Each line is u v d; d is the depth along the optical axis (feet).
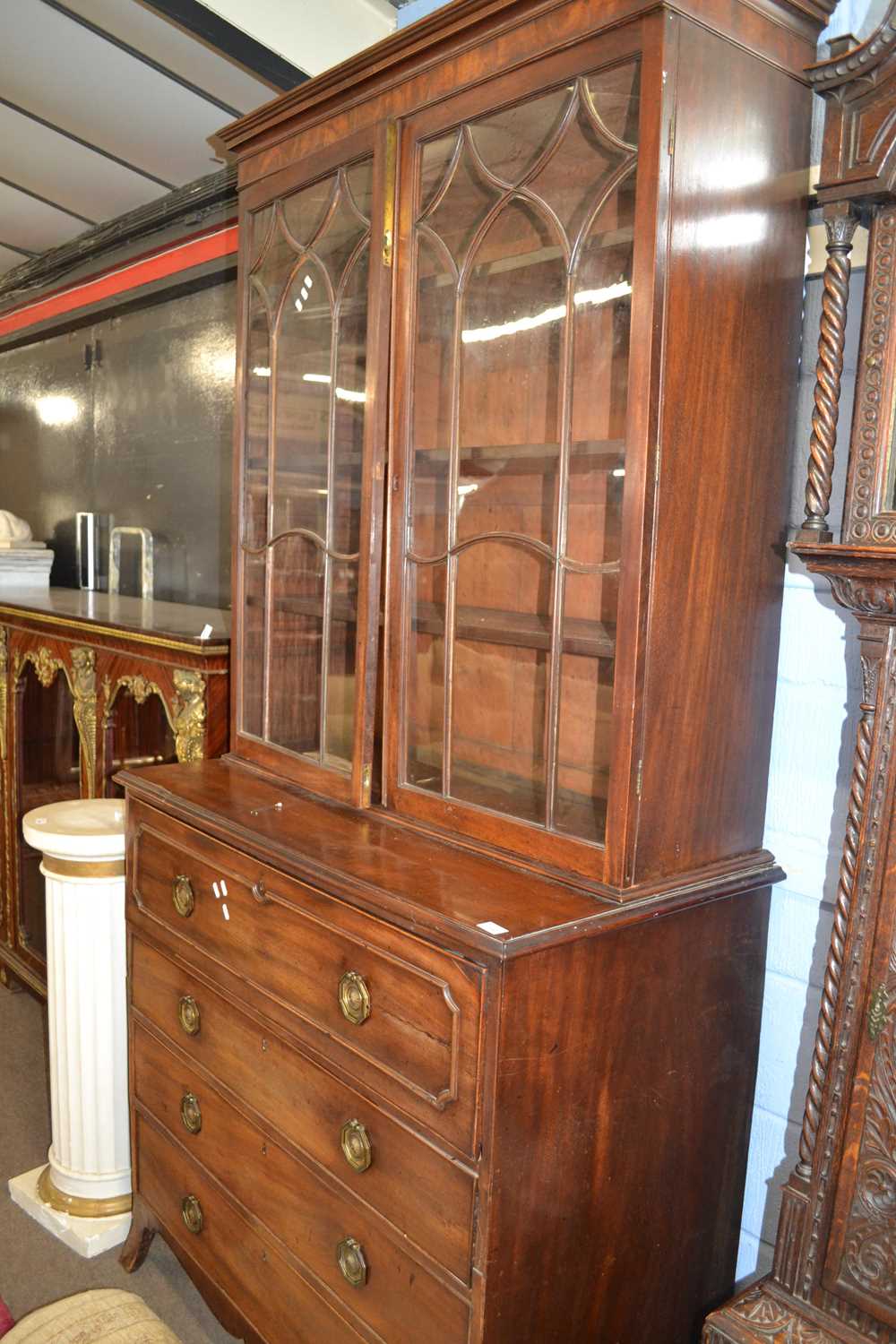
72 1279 5.71
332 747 4.89
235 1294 4.87
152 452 9.60
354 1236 4.00
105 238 9.56
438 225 4.18
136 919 5.56
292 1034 4.29
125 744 7.19
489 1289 3.39
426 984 3.55
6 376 12.57
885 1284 3.70
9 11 6.08
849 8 4.09
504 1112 3.32
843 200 3.55
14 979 9.42
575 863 3.78
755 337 3.81
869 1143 3.74
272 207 5.18
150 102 7.07
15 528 10.84
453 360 4.17
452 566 4.23
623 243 3.49
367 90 4.45
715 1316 3.86
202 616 7.46
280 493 5.22
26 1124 7.17
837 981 3.83
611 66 3.46
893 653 3.63
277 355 5.19
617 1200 3.86
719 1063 4.22
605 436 3.61
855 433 3.64
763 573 4.05
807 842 4.46
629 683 3.54
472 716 4.19
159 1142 5.53
